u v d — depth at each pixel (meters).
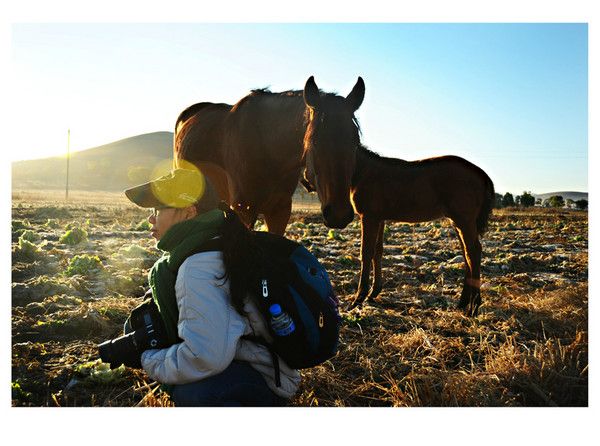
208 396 2.19
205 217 2.29
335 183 3.26
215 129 4.88
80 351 4.07
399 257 9.76
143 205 2.35
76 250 9.24
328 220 3.25
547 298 6.12
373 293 6.39
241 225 2.29
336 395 3.53
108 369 3.54
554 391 3.62
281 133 4.01
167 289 2.24
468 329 5.00
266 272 2.16
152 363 2.21
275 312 2.12
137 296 6.01
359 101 3.59
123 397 3.37
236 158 4.36
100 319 4.63
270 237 2.41
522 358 3.94
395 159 6.27
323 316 2.21
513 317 5.27
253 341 2.25
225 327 2.10
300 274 2.23
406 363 3.99
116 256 8.20
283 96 4.16
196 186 2.33
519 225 22.45
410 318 5.34
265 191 4.34
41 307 4.98
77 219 18.75
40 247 9.10
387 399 3.46
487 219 6.12
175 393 2.30
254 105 4.30
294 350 2.19
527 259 9.95
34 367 3.67
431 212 6.21
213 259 2.17
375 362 4.04
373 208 6.18
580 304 5.86
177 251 2.22
